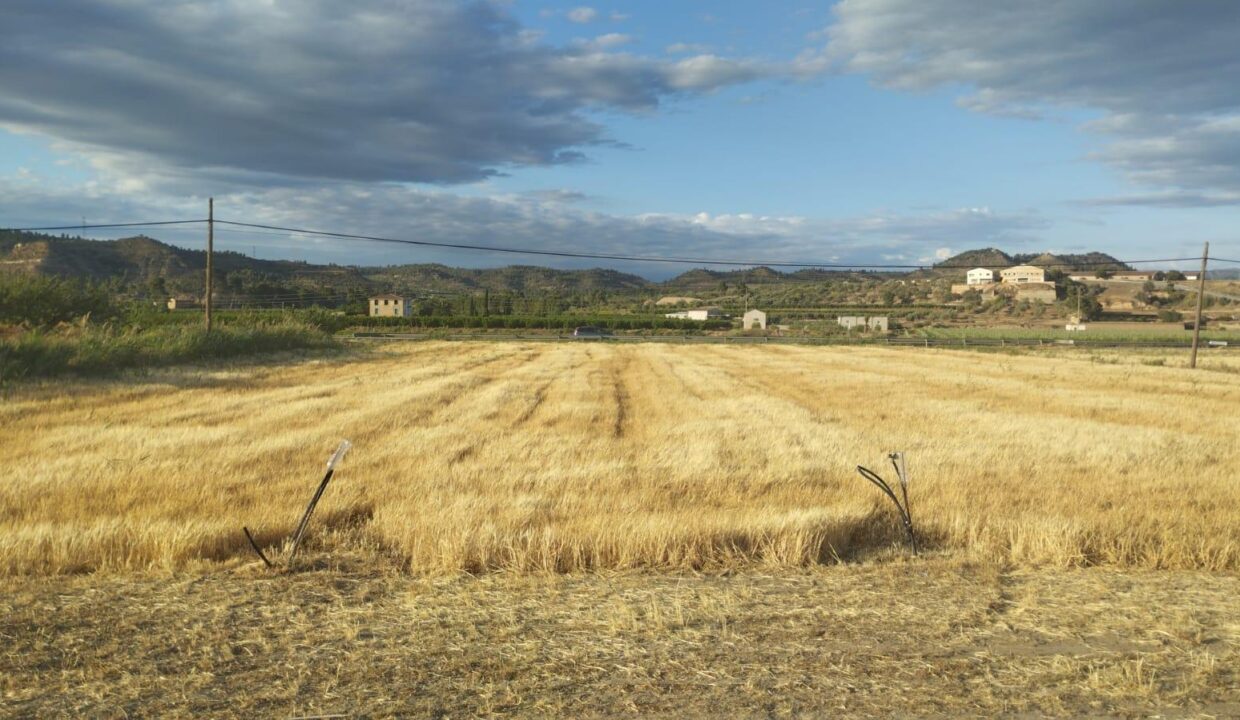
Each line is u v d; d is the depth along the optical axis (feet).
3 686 18.57
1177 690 18.57
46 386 82.99
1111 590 26.14
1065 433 63.82
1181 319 392.47
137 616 23.17
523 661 20.08
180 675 19.26
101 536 29.04
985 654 20.67
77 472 42.73
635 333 307.78
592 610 23.84
